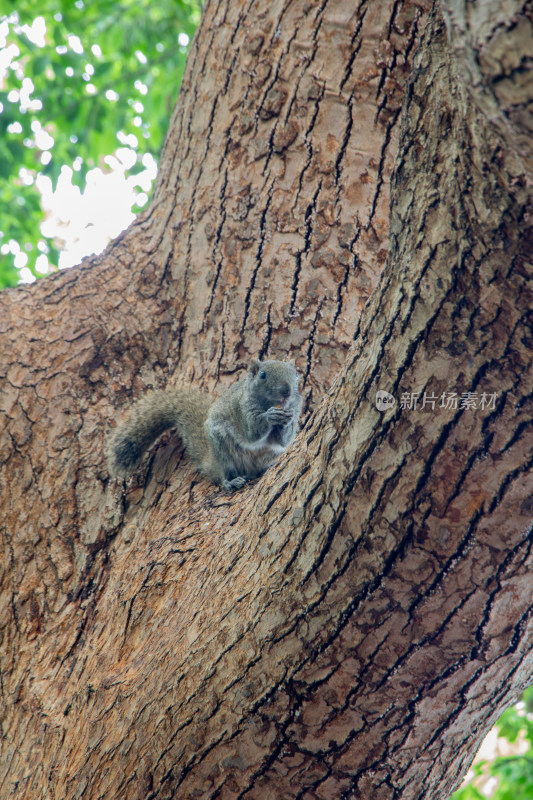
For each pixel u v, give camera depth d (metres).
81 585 7.12
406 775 4.79
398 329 4.25
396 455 4.26
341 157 7.78
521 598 4.30
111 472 7.60
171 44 15.64
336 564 4.47
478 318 3.94
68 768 5.55
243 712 4.71
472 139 3.62
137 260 8.95
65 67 14.58
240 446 7.91
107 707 5.55
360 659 4.47
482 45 2.89
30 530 7.52
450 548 4.20
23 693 6.61
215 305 8.29
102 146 15.95
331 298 7.73
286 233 7.95
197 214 8.59
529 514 4.07
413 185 4.19
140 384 8.23
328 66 7.75
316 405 7.61
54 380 8.19
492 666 4.50
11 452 7.95
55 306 8.79
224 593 5.17
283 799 4.79
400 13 7.43
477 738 5.00
